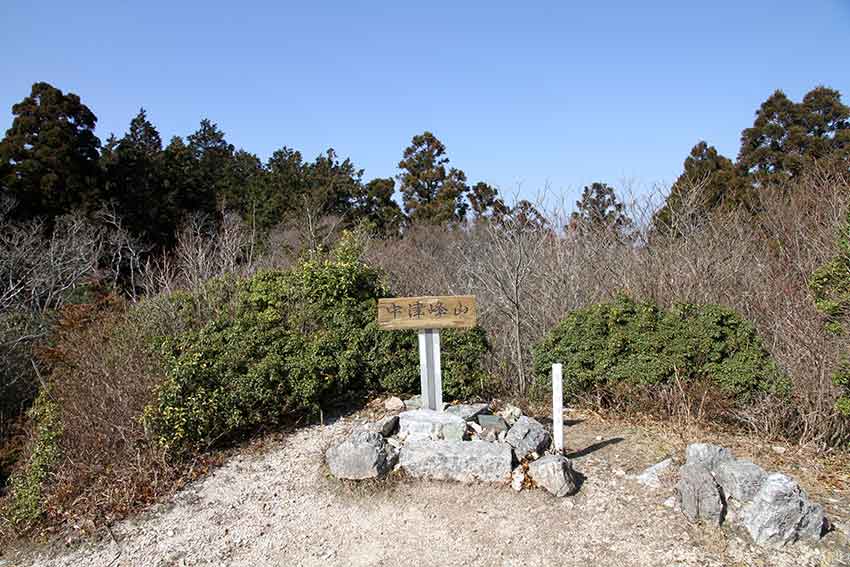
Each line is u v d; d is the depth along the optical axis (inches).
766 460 195.9
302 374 243.0
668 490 174.9
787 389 218.5
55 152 730.8
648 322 241.1
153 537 174.7
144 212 824.9
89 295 460.4
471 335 270.7
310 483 197.2
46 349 347.3
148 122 1189.1
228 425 225.6
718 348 229.1
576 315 259.9
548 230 368.5
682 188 445.1
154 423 216.5
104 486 203.3
